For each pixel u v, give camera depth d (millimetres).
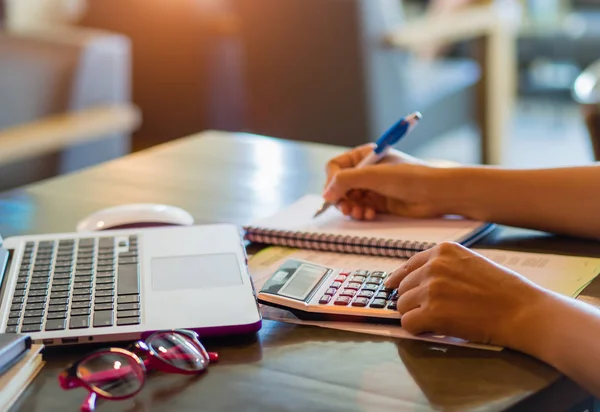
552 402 611
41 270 789
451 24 2678
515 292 667
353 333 695
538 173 923
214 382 622
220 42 3131
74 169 2490
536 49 4617
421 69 2977
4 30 2504
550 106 4492
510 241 904
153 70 3100
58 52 2482
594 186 891
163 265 788
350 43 2422
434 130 2723
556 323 634
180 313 699
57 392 616
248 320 688
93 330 675
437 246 724
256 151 1345
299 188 1142
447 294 675
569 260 826
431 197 950
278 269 790
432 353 653
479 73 2928
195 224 1006
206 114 3137
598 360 605
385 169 967
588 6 4855
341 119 2533
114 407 592
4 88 2340
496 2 2980
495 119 3000
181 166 1271
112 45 2641
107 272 778
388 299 731
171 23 3021
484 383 605
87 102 2588
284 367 641
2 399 587
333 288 754
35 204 1105
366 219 965
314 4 2439
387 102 2523
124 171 1252
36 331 674
